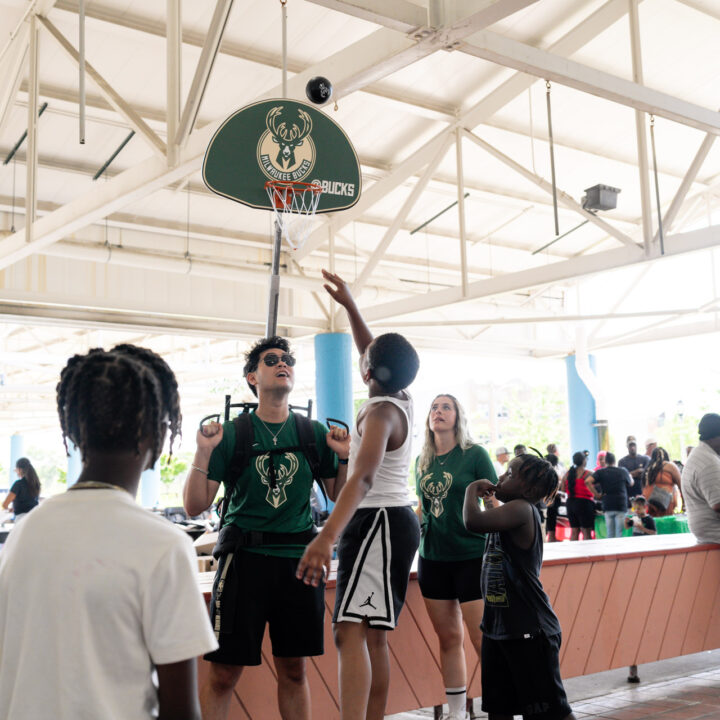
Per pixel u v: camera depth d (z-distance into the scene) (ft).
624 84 15.74
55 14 21.59
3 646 3.67
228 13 16.07
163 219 33.81
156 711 3.69
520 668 8.73
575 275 26.86
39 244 22.98
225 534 7.91
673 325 44.04
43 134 27.53
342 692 7.68
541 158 34.86
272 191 13.70
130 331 35.19
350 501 6.91
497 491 9.36
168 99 18.12
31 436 102.73
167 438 4.31
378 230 38.63
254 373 8.55
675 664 16.24
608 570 13.73
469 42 13.04
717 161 38.04
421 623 11.73
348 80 14.47
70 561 3.58
